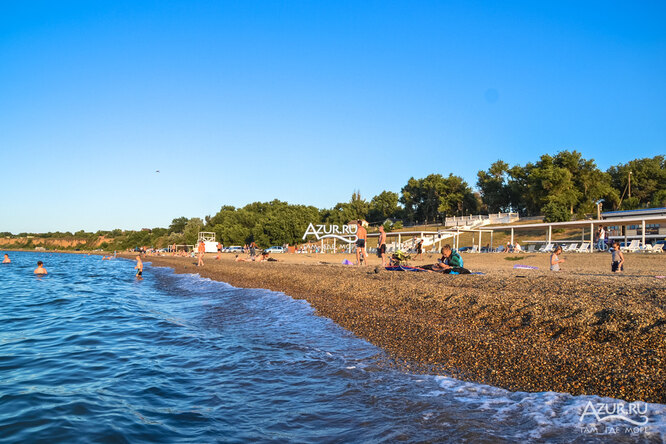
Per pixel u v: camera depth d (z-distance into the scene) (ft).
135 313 45.01
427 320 31.30
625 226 139.44
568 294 31.58
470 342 24.89
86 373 22.45
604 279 40.57
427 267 58.39
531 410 15.80
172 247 359.25
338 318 36.04
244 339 30.53
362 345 27.40
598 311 25.76
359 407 16.99
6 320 40.78
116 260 270.87
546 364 20.22
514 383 18.97
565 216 190.80
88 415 16.44
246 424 15.61
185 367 23.45
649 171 229.66
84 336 32.42
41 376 21.93
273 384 20.24
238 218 314.14
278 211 319.68
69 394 18.99
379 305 38.75
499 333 26.14
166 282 90.74
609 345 21.58
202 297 59.82
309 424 15.52
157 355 26.21
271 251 230.89
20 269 151.23
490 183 276.41
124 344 29.50
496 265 89.35
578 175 230.07
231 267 107.04
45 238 579.89
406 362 23.25
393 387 19.33
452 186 300.20
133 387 20.04
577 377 18.40
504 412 15.83
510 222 227.20
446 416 15.66
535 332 25.31
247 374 21.90
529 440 13.33
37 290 73.82
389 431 14.56
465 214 295.07
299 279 63.10
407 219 328.70
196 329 35.04
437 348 24.91
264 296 54.13
